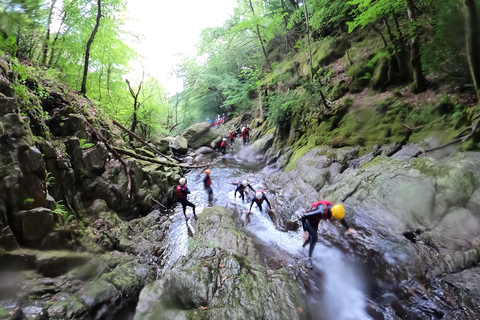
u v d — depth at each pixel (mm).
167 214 7629
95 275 3941
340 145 8609
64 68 8523
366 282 3951
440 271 3674
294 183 8164
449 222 4273
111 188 6559
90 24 8477
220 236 5516
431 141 6359
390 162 6234
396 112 7773
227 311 3018
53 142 5551
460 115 6035
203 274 3684
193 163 14242
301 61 14570
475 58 5133
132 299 3938
